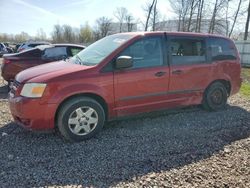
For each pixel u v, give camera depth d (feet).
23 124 15.43
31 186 11.02
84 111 15.58
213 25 109.91
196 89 19.63
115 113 16.72
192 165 12.89
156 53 17.85
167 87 18.16
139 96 17.17
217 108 21.17
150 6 107.55
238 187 11.19
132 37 17.28
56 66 16.79
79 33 210.59
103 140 15.58
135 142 15.31
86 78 15.52
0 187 10.91
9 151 14.02
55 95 14.80
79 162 12.98
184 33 19.29
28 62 29.60
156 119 19.02
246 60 83.15
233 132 17.16
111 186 11.10
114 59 16.37
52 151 14.11
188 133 16.69
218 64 20.53
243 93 29.19
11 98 15.70
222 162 13.24
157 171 12.30
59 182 11.32
